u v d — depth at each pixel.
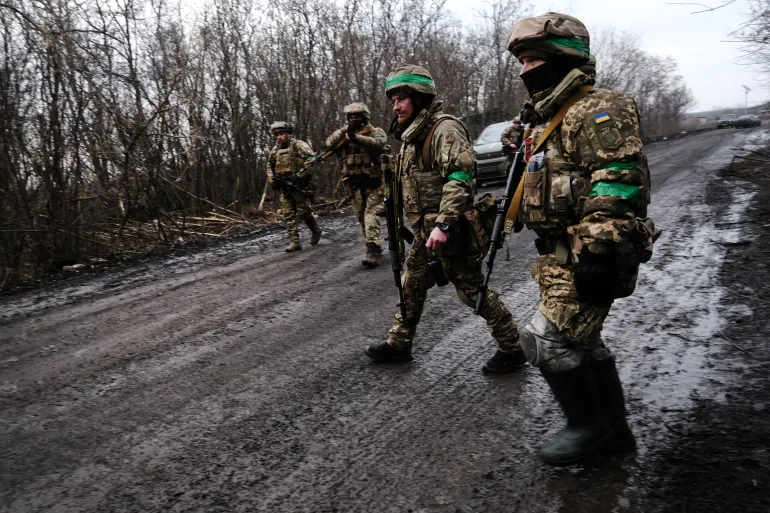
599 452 2.71
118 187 8.79
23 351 4.52
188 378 3.87
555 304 2.50
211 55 12.22
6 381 3.95
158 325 5.00
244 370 3.97
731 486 2.40
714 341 3.94
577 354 2.53
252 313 5.23
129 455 2.96
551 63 2.44
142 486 2.69
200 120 11.45
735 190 10.30
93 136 8.38
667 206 9.23
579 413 2.61
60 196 7.85
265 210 12.13
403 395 3.49
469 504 2.45
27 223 7.50
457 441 2.95
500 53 22.50
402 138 3.61
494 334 3.67
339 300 5.52
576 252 2.29
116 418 3.35
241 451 2.95
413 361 4.00
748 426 2.85
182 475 2.76
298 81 13.59
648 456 2.68
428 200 3.58
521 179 2.78
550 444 2.66
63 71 7.84
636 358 3.77
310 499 2.54
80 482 2.74
